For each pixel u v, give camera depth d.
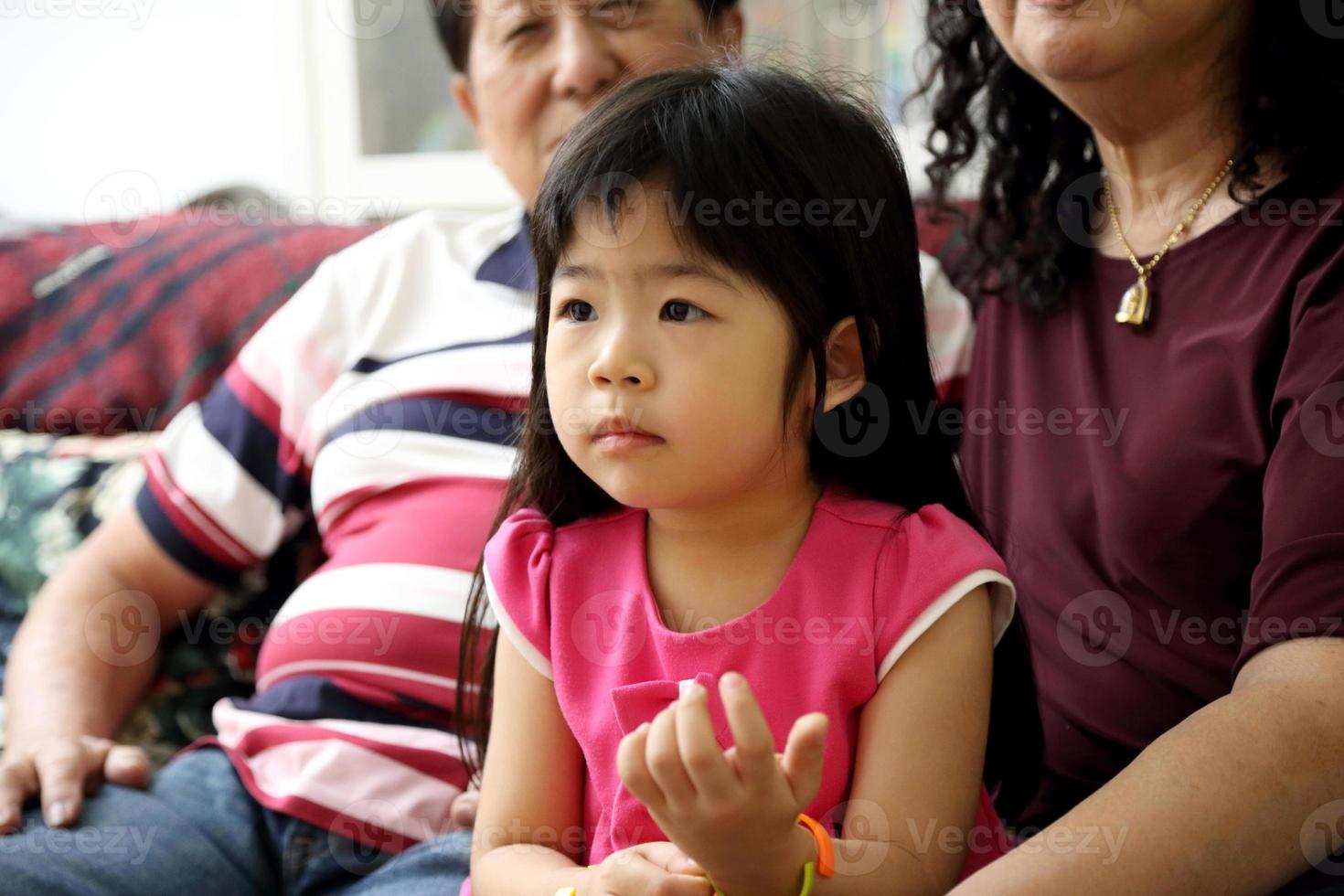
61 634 1.18
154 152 2.03
